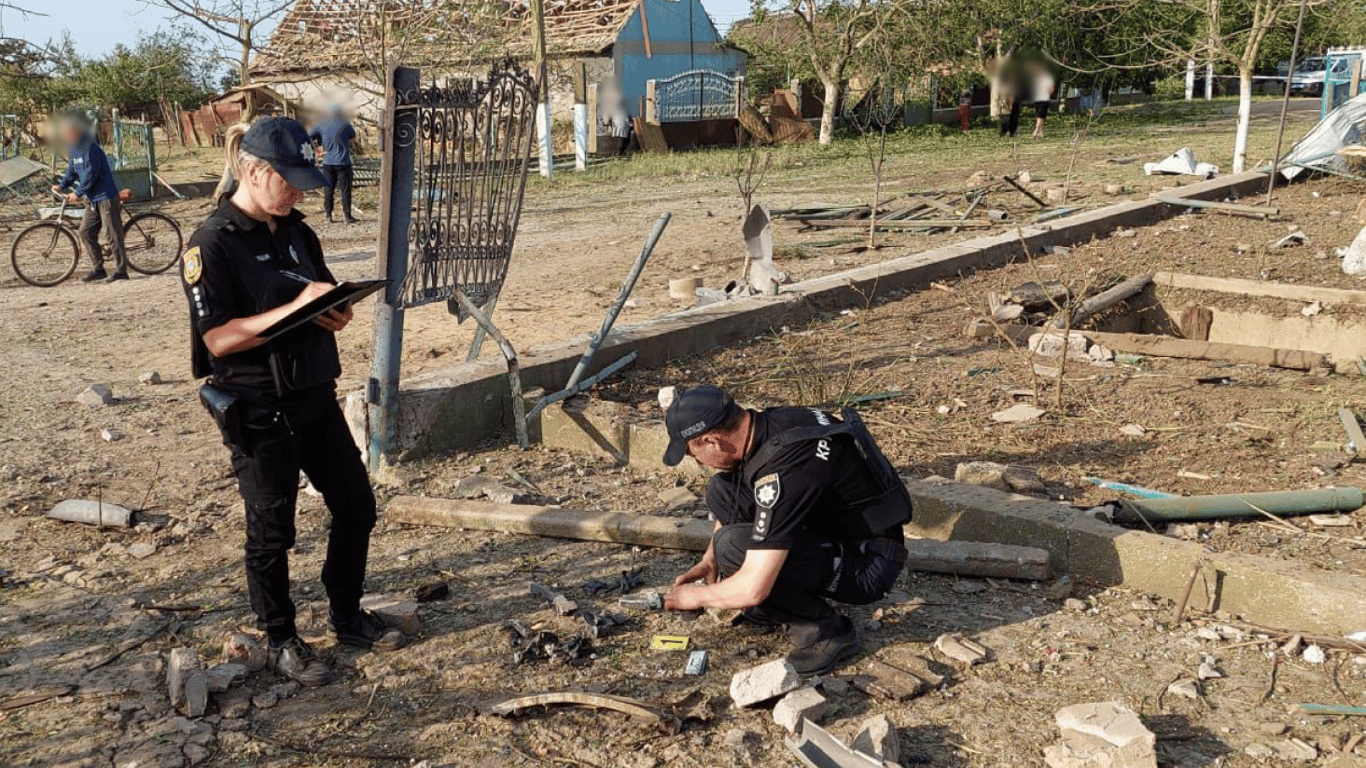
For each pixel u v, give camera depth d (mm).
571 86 28750
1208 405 6668
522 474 5848
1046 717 3576
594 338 6566
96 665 3996
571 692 3674
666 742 3453
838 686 3758
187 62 28250
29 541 5098
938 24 28594
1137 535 4516
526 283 11078
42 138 22047
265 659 3941
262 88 18297
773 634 4141
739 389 7082
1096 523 4645
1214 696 3691
